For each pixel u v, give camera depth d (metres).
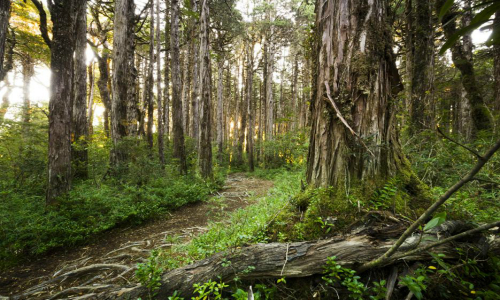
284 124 28.16
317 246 1.91
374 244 1.81
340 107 2.46
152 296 2.02
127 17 8.60
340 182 2.43
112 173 7.47
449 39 0.56
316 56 2.75
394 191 2.07
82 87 8.34
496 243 1.74
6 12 3.34
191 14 10.57
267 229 2.46
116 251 4.20
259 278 1.92
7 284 3.36
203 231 4.93
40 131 7.60
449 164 3.32
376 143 2.38
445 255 1.69
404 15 6.38
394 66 2.55
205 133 10.01
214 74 28.36
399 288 1.64
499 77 5.79
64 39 5.42
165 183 7.65
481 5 0.51
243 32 17.73
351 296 1.58
